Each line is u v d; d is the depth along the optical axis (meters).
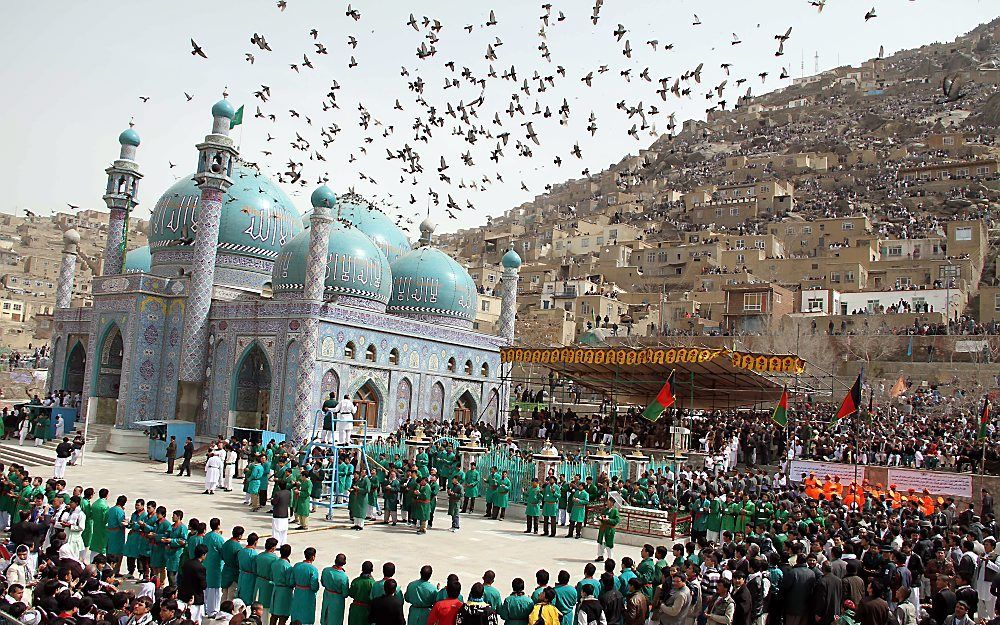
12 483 22.98
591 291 101.94
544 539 29.25
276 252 51.88
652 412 37.44
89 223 155.75
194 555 16.83
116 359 49.53
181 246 50.50
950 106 170.88
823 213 127.06
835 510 26.28
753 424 46.59
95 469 38.25
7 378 68.94
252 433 40.16
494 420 55.97
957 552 20.50
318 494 32.19
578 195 191.12
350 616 15.27
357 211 59.25
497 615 14.37
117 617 13.72
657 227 134.75
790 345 72.38
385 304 50.72
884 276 95.94
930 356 70.50
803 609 16.16
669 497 31.22
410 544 26.47
